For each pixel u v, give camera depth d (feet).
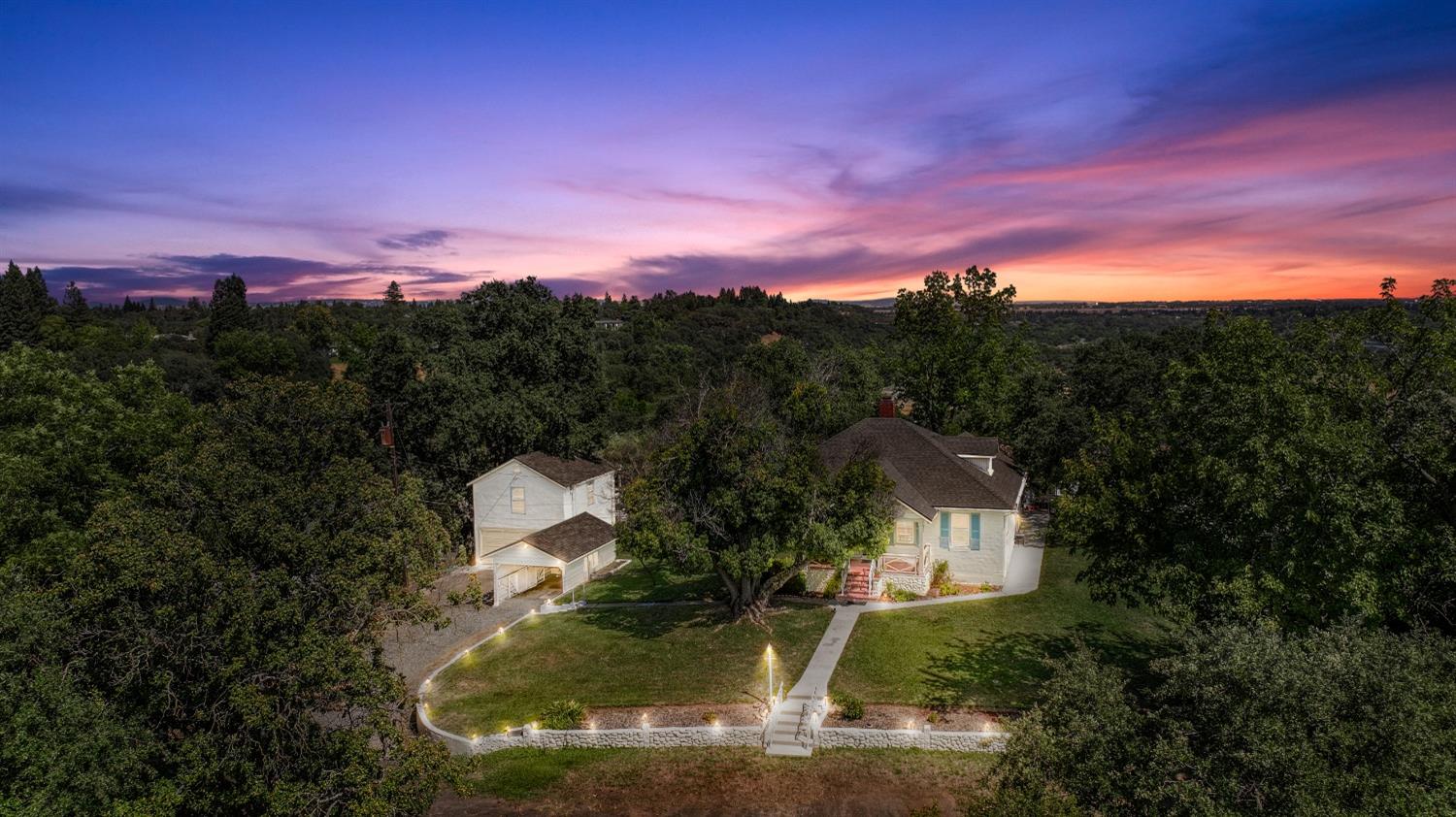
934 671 84.99
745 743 75.25
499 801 69.62
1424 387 73.46
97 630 57.72
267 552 65.51
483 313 176.96
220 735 57.93
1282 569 67.77
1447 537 66.80
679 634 100.94
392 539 71.26
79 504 110.11
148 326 458.91
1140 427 91.04
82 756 50.06
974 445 138.72
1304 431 67.41
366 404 95.81
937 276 207.51
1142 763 44.78
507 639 103.91
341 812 58.70
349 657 60.59
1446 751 41.42
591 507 157.38
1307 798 37.96
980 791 65.67
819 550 97.40
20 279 462.60
